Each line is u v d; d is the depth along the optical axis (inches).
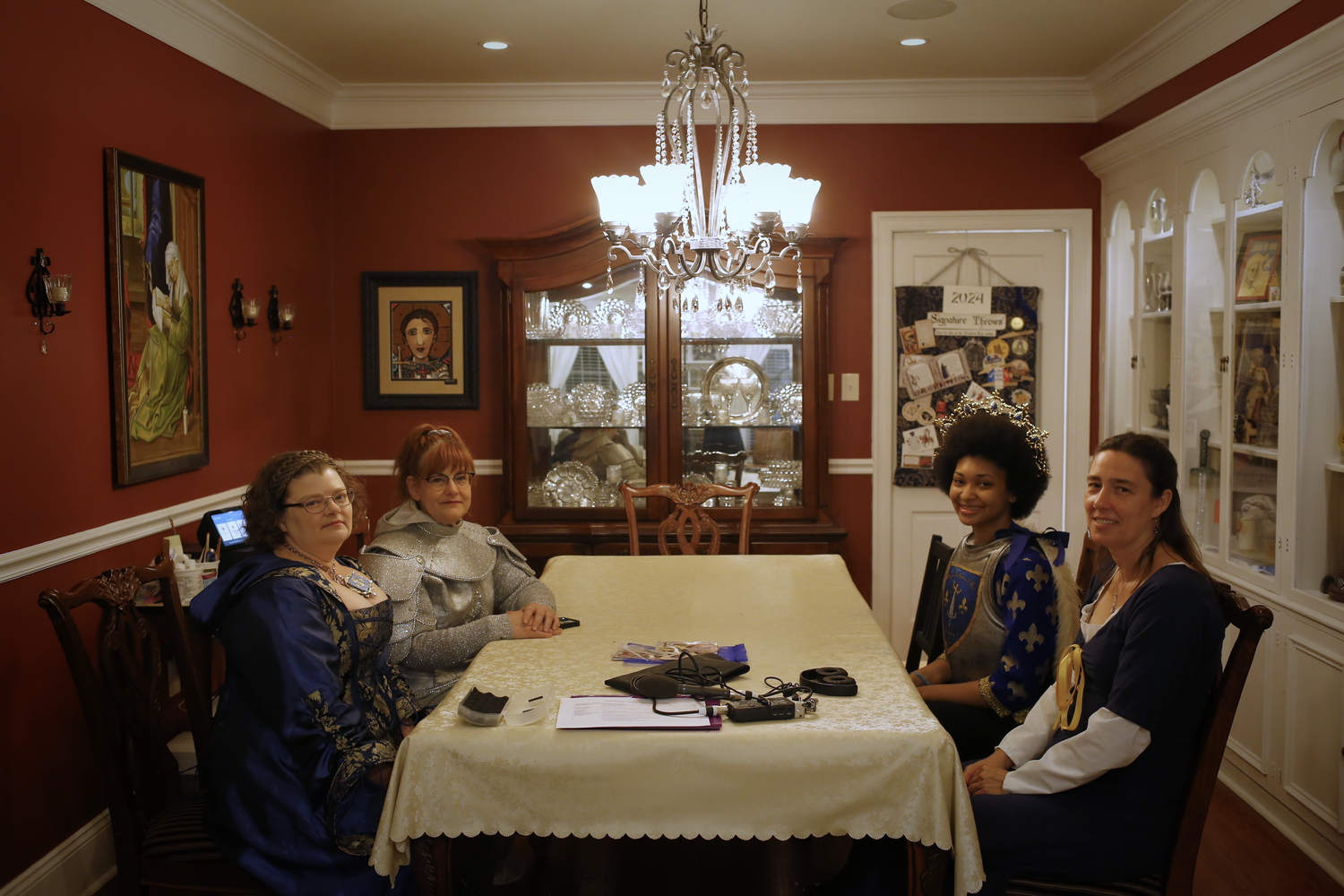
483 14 139.0
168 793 88.5
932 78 172.9
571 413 178.2
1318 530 113.2
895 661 85.9
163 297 125.3
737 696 74.7
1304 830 114.5
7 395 99.0
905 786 66.6
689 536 173.9
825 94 177.0
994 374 183.2
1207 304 137.9
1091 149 179.6
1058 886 73.1
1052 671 88.1
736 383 177.6
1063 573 89.4
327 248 181.9
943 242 182.9
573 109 179.5
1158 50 149.6
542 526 175.9
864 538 186.7
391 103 179.6
